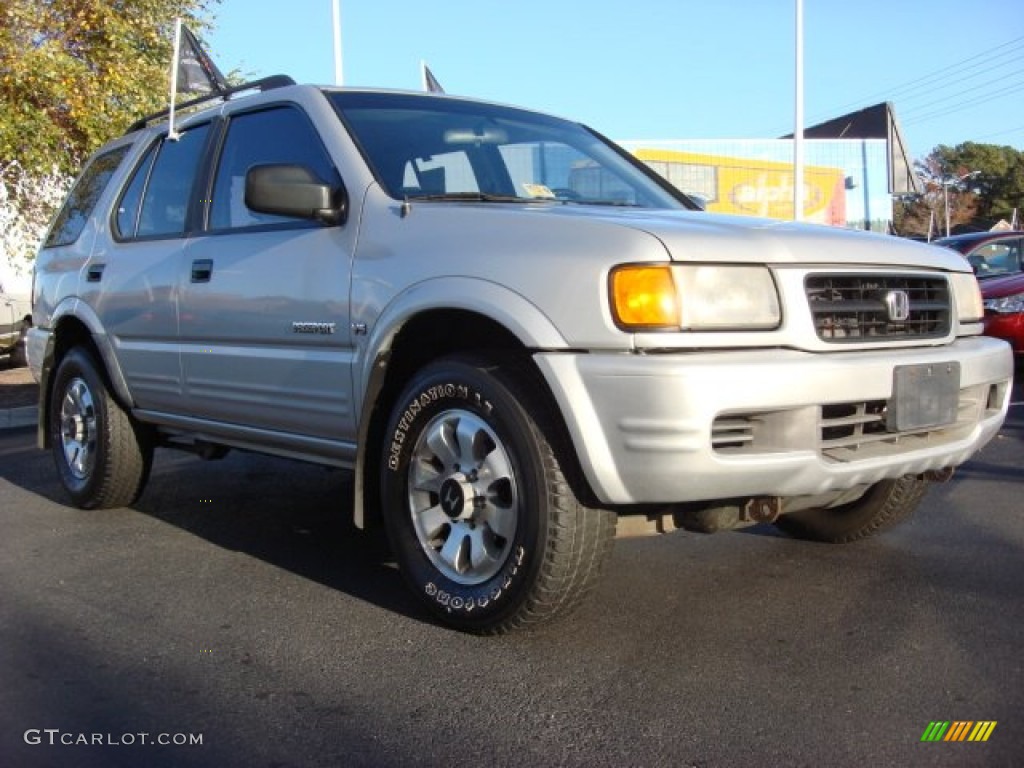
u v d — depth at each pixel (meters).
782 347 3.07
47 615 3.72
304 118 4.18
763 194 33.47
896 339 3.39
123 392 5.04
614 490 2.95
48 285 5.77
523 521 3.11
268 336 4.04
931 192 68.75
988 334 10.20
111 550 4.62
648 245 2.95
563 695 2.91
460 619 3.32
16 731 2.77
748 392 2.89
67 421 5.55
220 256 4.32
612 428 2.91
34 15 11.16
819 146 35.50
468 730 2.71
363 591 3.94
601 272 2.96
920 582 3.87
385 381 3.65
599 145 4.91
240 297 4.16
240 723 2.79
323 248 3.82
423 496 3.47
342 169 3.88
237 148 4.52
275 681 3.07
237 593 3.94
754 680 2.98
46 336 5.70
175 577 4.18
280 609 3.74
